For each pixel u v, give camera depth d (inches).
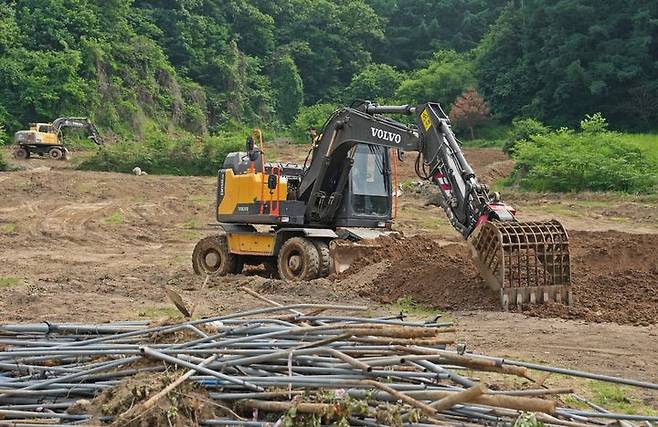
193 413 242.4
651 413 304.2
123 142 2315.5
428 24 3848.4
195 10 3425.2
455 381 243.8
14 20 2709.2
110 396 252.4
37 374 279.4
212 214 1205.1
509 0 3479.3
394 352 255.4
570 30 2667.3
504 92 2834.6
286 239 623.5
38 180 1393.9
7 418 254.5
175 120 2923.2
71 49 2706.7
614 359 387.5
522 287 494.9
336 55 3654.0
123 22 2982.3
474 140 2679.6
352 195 626.2
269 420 245.0
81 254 877.2
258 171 638.5
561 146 1492.4
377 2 3983.8
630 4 2568.9
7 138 2389.3
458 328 449.1
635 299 522.3
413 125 583.5
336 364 253.3
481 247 501.7
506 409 231.1
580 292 527.5
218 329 290.4
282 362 259.4
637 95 2497.5
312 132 642.2
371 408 231.8
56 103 2564.0
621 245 649.6
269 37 3575.3
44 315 498.9
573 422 233.0
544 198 1347.2
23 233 1012.5
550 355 394.0
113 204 1223.5
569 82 2583.7
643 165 1418.6
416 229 1061.8
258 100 3321.9
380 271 561.0
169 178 1542.8
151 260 827.4
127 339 291.6
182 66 3213.6
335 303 522.6
